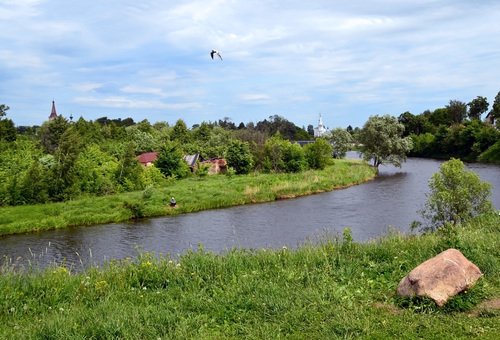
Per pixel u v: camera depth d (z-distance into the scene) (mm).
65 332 6809
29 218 37094
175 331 6836
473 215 19594
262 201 45719
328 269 9812
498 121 96062
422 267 8000
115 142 81688
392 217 33281
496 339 6148
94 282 9695
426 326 6695
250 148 68812
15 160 52250
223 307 7941
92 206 40844
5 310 8312
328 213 36688
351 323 6789
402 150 72250
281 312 7539
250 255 11305
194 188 49281
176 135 92625
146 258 11172
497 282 8453
